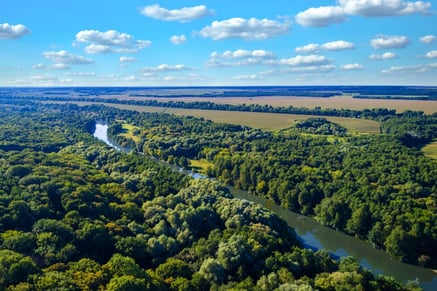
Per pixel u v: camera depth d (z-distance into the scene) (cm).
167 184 15188
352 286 8575
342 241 13725
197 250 10138
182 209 12381
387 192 14900
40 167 14625
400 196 14300
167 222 11944
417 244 12288
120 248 9731
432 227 12369
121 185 14912
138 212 12425
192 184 14888
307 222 15400
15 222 9819
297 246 11888
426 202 14188
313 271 9712
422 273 11581
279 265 9469
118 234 10425
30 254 8650
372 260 12350
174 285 8431
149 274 8625
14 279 7362
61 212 11156
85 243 9594
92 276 7825
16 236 8850
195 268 9575
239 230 11225
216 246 10256
